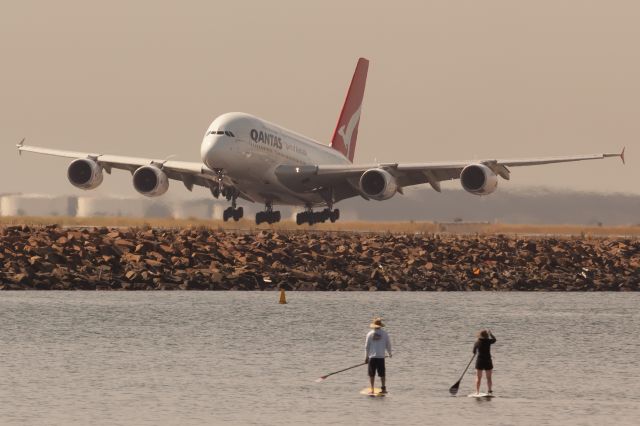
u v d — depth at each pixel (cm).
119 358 15062
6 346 15950
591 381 13812
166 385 13200
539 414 11906
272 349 16038
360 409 12069
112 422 11262
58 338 16750
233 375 13938
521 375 14250
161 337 17025
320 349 16100
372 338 12781
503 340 17312
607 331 18462
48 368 14200
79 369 14162
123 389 12912
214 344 16412
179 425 11188
